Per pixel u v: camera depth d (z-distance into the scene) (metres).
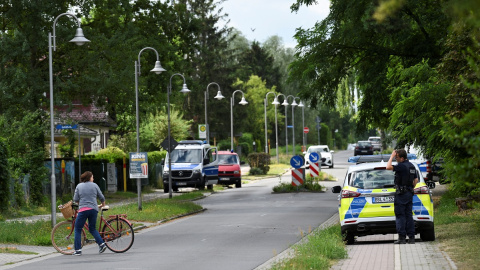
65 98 58.91
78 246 25.88
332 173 96.81
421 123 29.61
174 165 70.62
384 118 45.34
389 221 24.16
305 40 45.09
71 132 61.25
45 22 58.31
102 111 65.38
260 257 22.89
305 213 42.25
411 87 31.66
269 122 172.38
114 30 65.19
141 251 26.02
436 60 39.88
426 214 23.84
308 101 47.00
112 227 26.36
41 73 57.97
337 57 44.94
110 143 87.94
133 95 61.69
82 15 62.62
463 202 33.06
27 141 49.38
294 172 63.78
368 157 34.12
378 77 42.47
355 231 24.42
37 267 22.20
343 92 77.31
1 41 55.50
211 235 31.14
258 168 104.25
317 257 19.33
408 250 21.44
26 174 47.94
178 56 72.00
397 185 23.62
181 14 72.44
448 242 22.89
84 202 25.94
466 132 10.77
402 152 23.73
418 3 36.28
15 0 56.53
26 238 29.88
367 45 43.22
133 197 64.12
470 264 17.28
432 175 55.91
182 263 21.77
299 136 191.25
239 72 157.12
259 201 54.72
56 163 56.28
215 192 71.12
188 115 141.12
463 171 11.75
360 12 39.47
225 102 144.38
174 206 46.62
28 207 46.03
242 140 155.38
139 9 70.88
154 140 102.19
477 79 20.59
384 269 17.66
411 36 41.03
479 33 11.30
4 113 55.47
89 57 59.22
